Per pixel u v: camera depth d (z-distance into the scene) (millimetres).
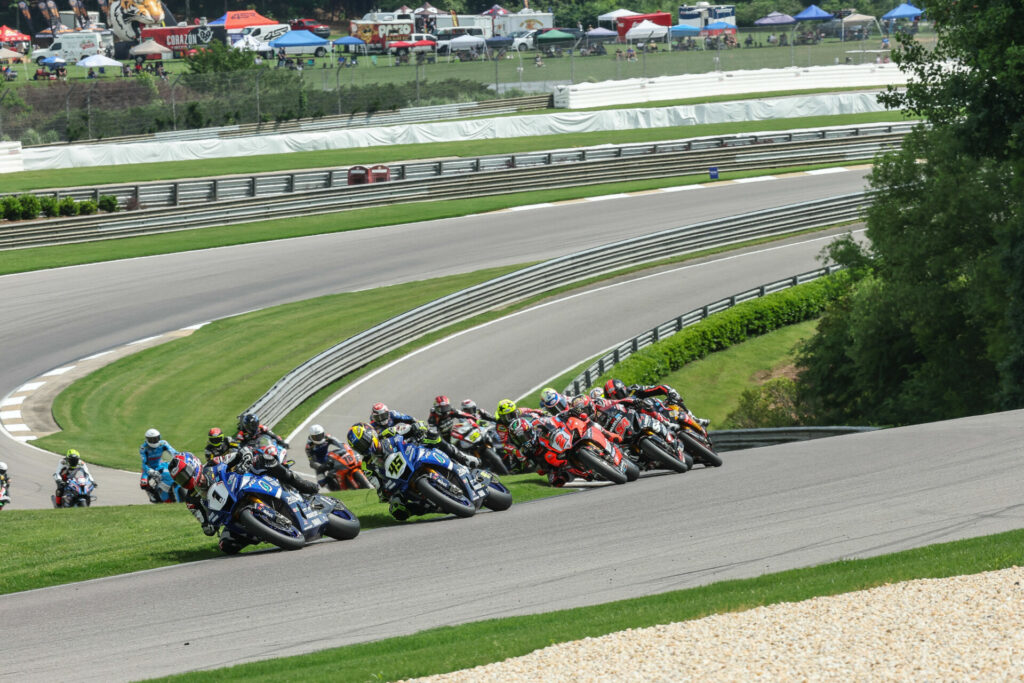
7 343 122812
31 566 43219
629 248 169625
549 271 155875
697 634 28406
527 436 55906
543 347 131375
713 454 60688
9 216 163375
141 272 152750
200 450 93562
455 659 28016
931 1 122938
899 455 57219
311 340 125875
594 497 52688
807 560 37750
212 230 177875
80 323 130250
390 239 176125
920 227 141875
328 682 26953
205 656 31062
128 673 29797
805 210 194250
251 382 112750
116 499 77062
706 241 181125
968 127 119375
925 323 137625
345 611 35000
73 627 34531
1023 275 118625
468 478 49656
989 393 134250
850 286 161375
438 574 38969
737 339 151375
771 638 27609
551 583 37031
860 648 26375
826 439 71375
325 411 108750
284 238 174500
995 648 25797
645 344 135500
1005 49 111812
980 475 49406
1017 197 131750
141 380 112500
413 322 132500
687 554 39750
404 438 49156
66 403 105875
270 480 43594
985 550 35000
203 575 40688
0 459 90062
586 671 26219
